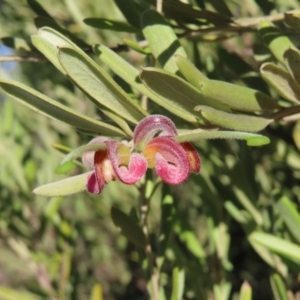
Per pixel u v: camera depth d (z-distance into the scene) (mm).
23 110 361
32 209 323
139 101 241
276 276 222
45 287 301
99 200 381
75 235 324
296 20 187
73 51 162
